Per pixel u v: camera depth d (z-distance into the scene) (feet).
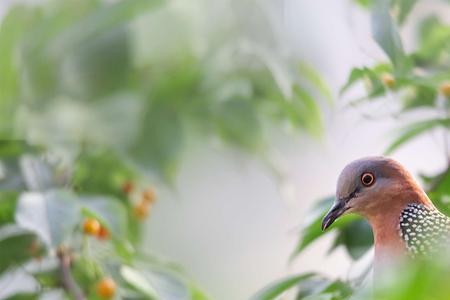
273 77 11.09
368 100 10.56
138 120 11.18
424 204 10.31
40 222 10.55
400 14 10.53
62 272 10.74
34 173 10.82
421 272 9.69
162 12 11.14
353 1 10.72
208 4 11.17
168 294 10.68
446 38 10.84
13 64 11.20
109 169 11.12
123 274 10.69
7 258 10.80
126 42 11.17
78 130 11.13
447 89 10.65
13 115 11.12
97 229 10.75
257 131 11.19
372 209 10.33
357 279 10.41
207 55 11.21
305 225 10.47
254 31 11.19
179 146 11.17
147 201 11.12
